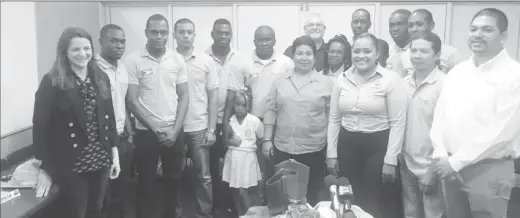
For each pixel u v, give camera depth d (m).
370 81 1.89
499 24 1.49
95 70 1.71
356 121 1.93
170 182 2.10
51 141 1.66
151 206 2.03
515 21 1.84
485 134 1.54
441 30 1.94
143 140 2.07
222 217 2.02
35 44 1.88
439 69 1.89
